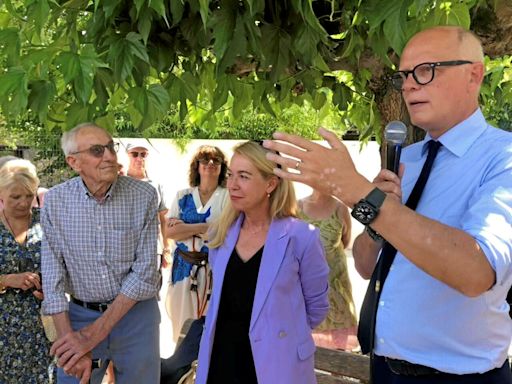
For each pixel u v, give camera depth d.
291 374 2.44
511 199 1.47
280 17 2.18
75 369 2.81
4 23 2.21
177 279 4.59
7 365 3.23
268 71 2.64
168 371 3.37
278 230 2.54
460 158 1.69
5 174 3.24
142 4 1.90
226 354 2.51
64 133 2.87
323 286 2.63
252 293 2.49
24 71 1.86
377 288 1.82
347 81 3.43
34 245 3.29
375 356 1.90
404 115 2.80
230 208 2.64
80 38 2.22
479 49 1.69
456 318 1.64
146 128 2.13
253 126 9.41
